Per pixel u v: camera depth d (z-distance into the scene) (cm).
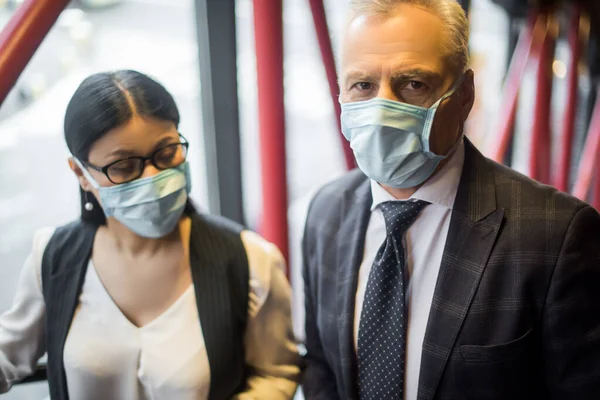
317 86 174
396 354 97
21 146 227
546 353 90
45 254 106
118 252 104
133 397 103
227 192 205
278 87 149
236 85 190
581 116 329
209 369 101
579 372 87
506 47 297
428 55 86
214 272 104
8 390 111
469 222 94
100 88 90
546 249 87
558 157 260
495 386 89
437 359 92
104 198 97
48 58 197
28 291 108
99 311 103
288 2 159
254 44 147
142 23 193
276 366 115
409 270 99
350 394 105
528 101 246
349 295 106
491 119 260
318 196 121
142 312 104
